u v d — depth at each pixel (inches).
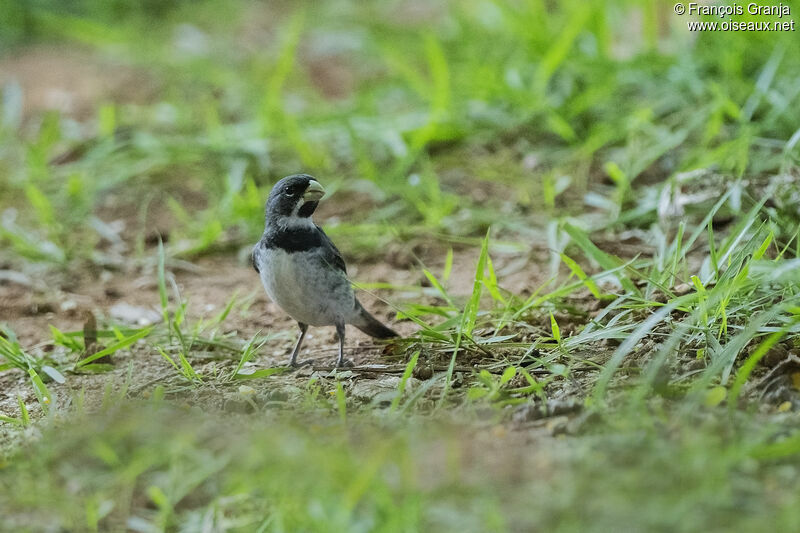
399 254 502.3
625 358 345.7
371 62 775.7
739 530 240.8
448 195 553.3
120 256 535.2
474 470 278.2
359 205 561.3
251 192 543.8
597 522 248.5
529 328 385.1
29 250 528.7
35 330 452.8
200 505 282.7
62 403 362.6
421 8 925.8
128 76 818.2
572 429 297.3
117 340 414.0
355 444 298.5
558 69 621.9
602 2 624.1
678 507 249.4
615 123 573.9
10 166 647.1
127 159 633.0
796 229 423.5
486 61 666.8
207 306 467.5
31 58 898.1
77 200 584.4
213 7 1002.1
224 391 356.8
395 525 252.7
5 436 330.3
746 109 543.2
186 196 596.7
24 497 288.2
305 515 263.7
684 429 287.3
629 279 402.0
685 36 626.8
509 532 249.3
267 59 807.7
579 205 531.8
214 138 621.9
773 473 263.6
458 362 362.6
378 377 360.8
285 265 370.3
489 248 496.1
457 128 598.9
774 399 306.2
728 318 350.3
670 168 536.7
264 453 290.7
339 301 377.4
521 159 584.1
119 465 300.2
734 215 458.3
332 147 618.2
